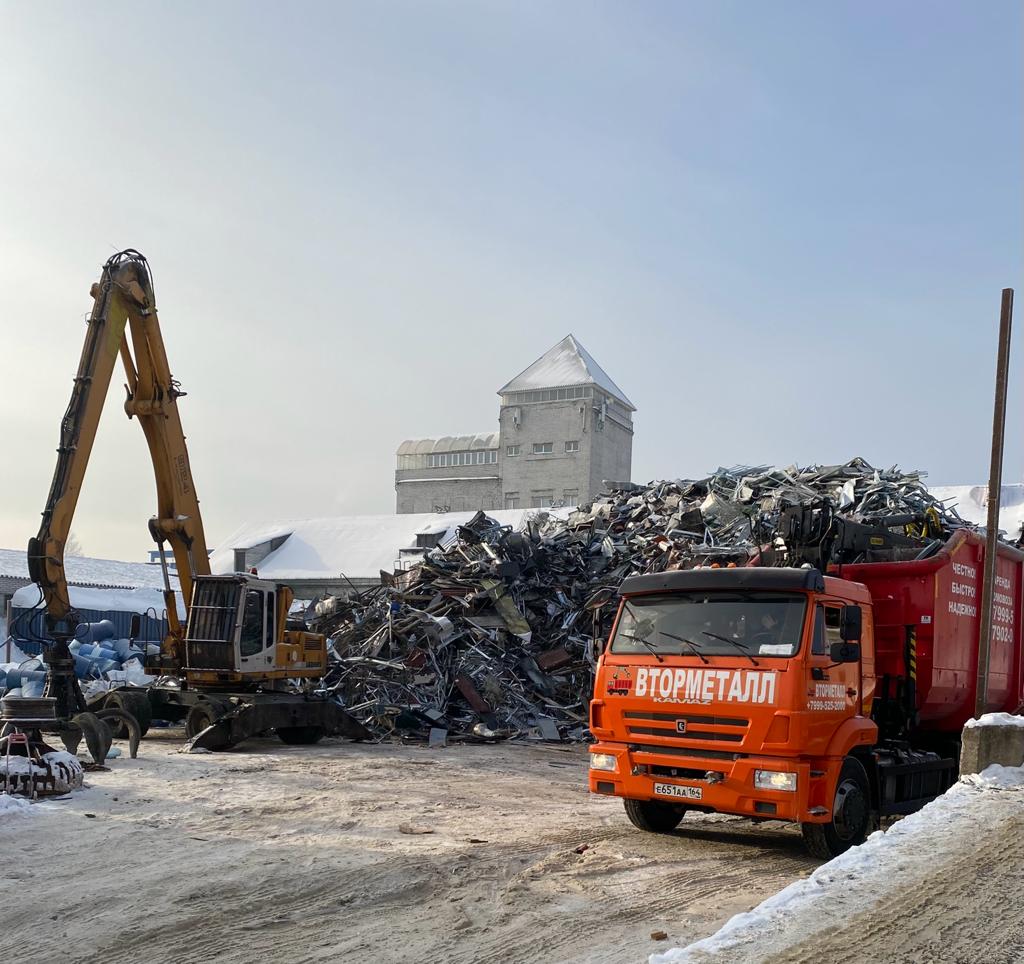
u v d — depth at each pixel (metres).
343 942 7.16
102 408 19.03
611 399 90.00
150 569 54.75
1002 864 7.80
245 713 18.47
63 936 7.26
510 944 7.15
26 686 24.33
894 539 13.64
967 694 12.94
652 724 10.18
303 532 59.12
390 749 19.41
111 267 19.22
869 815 10.44
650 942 7.22
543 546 26.70
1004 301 12.91
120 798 12.77
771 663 9.65
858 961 5.89
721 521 26.56
